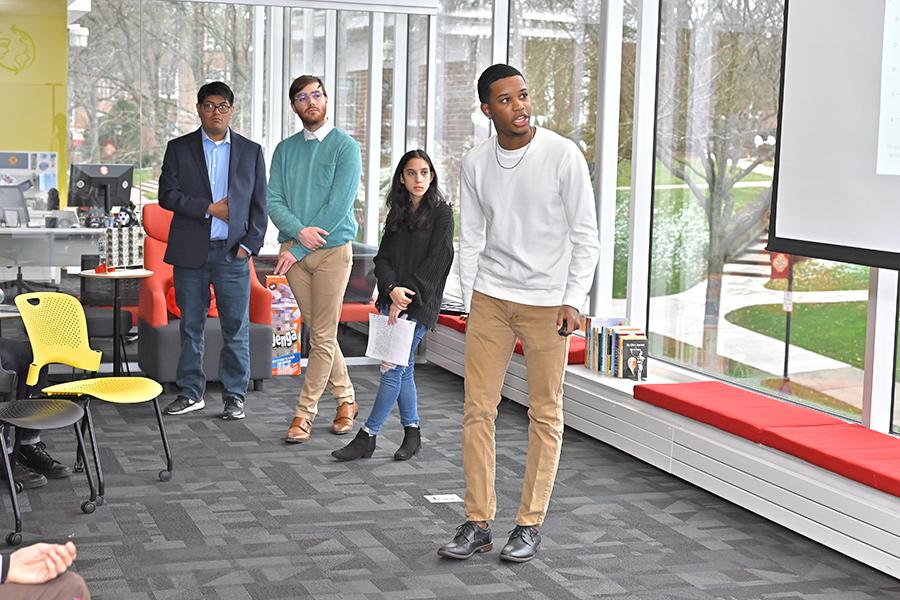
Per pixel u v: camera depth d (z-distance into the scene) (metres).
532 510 4.34
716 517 4.98
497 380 4.34
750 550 4.54
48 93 7.93
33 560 2.59
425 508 5.00
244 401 7.18
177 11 8.16
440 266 5.56
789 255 5.62
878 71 4.72
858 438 4.77
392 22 8.86
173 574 4.11
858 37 4.83
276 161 6.37
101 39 7.99
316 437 6.32
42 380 5.45
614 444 6.13
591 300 7.36
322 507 4.98
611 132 7.15
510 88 4.05
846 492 4.45
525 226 4.16
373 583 4.07
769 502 4.87
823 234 5.05
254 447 6.06
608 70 7.09
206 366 7.53
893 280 4.94
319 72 8.68
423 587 4.04
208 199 6.70
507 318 4.25
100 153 8.05
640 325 6.96
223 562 4.25
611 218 7.24
